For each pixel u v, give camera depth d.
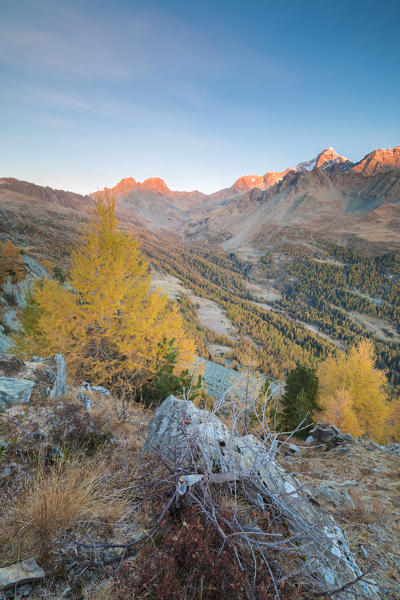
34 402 4.96
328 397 25.33
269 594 1.85
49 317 13.66
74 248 13.50
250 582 1.99
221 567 1.92
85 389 8.93
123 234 14.32
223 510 2.43
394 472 8.49
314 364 157.88
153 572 1.90
